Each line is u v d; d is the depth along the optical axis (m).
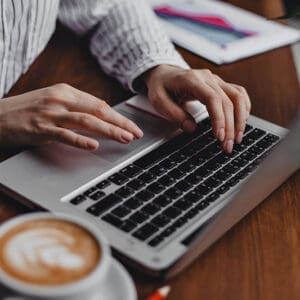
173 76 0.84
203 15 1.11
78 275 0.43
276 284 0.55
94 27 1.01
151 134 0.74
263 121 0.80
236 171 0.68
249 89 0.90
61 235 0.46
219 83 0.82
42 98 0.73
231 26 1.08
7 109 0.72
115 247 0.53
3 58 0.89
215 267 0.56
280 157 0.58
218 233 0.57
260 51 1.01
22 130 0.70
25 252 0.44
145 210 0.59
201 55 0.98
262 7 1.17
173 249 0.54
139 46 0.92
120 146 0.70
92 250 0.45
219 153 0.71
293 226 0.62
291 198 0.66
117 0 1.03
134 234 0.55
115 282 0.47
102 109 0.73
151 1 1.14
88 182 0.63
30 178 0.63
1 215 0.60
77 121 0.70
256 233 0.60
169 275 0.53
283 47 1.04
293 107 0.86
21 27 0.91
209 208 0.60
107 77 0.92
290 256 0.58
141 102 0.82
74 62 0.95
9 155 0.69
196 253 0.55
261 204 0.65
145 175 0.65
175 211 0.59
